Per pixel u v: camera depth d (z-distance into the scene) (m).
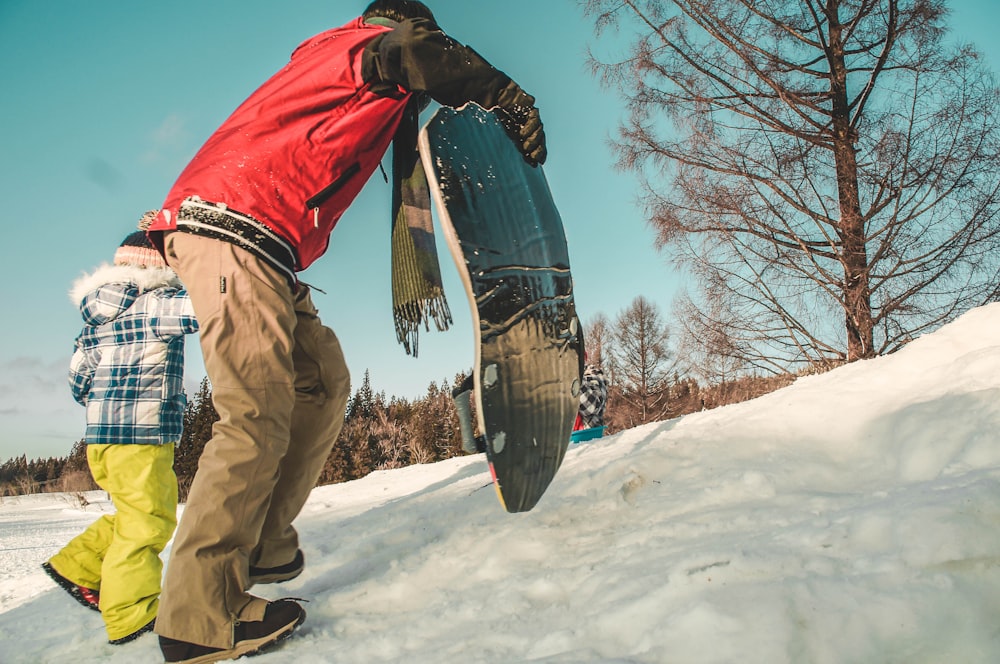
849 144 9.20
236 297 1.79
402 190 2.29
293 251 1.93
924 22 8.59
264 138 1.88
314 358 2.17
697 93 9.77
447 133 1.90
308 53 2.02
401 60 1.87
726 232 9.58
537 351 1.93
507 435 1.79
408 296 2.32
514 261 1.93
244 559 1.75
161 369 2.42
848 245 8.93
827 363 9.27
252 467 1.75
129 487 2.27
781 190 9.45
